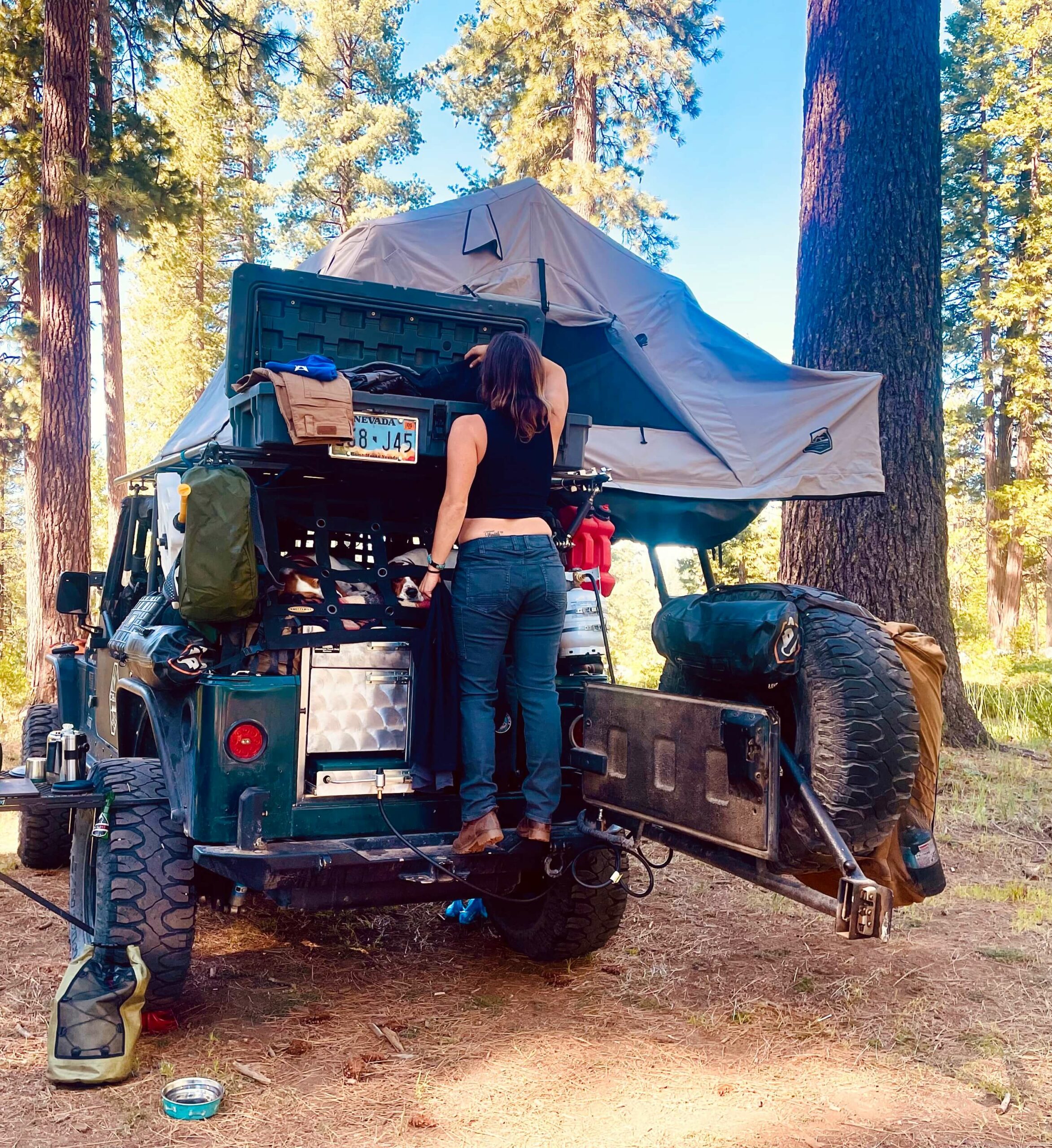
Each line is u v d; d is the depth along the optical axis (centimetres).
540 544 324
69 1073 278
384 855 302
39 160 1520
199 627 311
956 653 808
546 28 2047
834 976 379
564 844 328
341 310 368
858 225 765
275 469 327
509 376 322
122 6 1449
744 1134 259
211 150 2786
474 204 577
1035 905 468
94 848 327
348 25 3425
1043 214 2572
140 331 2991
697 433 595
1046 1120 269
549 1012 345
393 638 325
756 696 312
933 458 776
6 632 2352
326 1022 332
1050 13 2550
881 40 759
